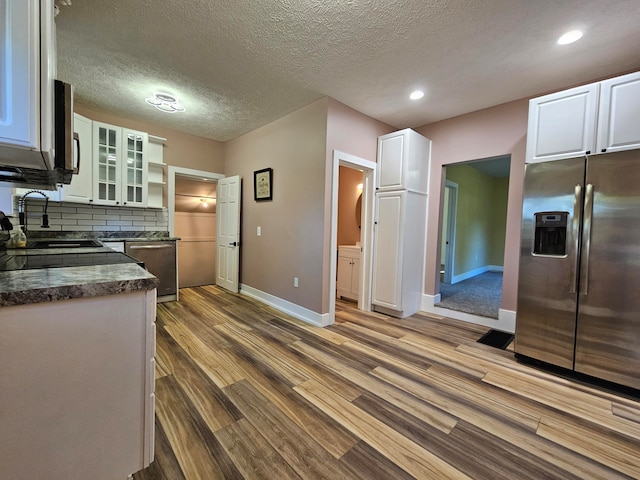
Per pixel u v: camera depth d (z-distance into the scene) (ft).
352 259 13.70
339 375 6.72
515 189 9.73
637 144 6.07
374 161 11.59
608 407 5.73
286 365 7.13
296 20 6.12
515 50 6.97
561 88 8.77
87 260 4.97
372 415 5.31
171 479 3.87
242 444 4.52
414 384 6.42
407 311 11.34
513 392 6.20
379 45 6.90
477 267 21.62
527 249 7.50
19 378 2.70
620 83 6.30
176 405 5.46
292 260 11.28
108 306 3.14
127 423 3.35
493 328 10.13
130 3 5.69
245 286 14.24
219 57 7.57
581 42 6.59
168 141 13.48
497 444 4.67
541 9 5.60
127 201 11.57
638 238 6.03
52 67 3.14
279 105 10.52
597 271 6.49
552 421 5.27
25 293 2.63
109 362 3.18
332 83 8.81
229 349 7.95
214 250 16.90
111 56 7.59
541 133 7.34
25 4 2.61
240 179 14.35
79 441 3.05
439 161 11.71
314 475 4.00
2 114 2.55
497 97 9.52
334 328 9.87
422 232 11.92
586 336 6.64
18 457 2.74
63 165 3.43
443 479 3.98
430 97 9.61
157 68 8.15
